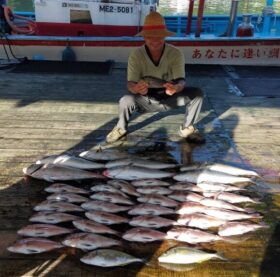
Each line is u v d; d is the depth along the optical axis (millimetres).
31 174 2980
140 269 2111
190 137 3699
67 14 6570
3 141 3617
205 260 2168
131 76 3457
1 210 2594
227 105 4734
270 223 2521
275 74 6238
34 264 2129
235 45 6613
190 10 6871
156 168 3154
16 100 4742
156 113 4426
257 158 3412
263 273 2102
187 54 6668
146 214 2553
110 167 3152
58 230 2361
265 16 7484
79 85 5426
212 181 2969
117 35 6707
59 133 3840
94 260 2115
